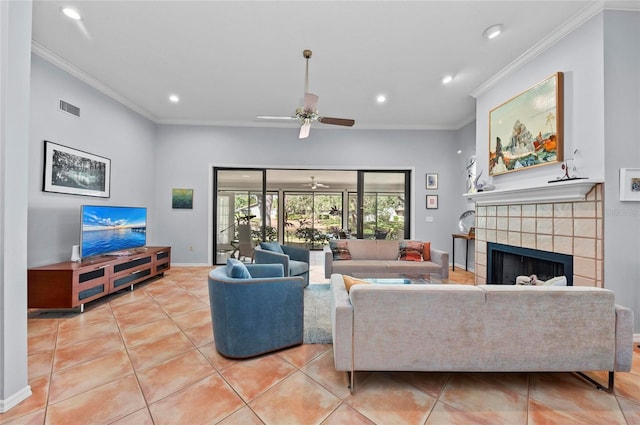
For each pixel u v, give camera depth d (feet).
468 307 5.11
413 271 12.21
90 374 5.73
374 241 14.07
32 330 7.86
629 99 7.08
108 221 11.14
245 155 16.92
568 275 7.88
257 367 6.04
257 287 6.48
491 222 11.14
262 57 9.68
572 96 7.80
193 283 12.96
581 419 4.53
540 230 8.81
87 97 11.42
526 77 9.46
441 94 12.57
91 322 8.45
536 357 5.12
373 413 4.65
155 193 16.38
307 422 4.43
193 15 7.61
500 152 10.43
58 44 9.04
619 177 7.06
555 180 7.82
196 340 7.32
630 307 7.08
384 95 12.73
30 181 9.18
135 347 6.91
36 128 9.34
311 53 9.37
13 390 4.76
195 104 14.08
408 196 17.71
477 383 5.50
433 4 7.13
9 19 4.69
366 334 5.16
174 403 4.86
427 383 5.50
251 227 17.35
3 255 4.65
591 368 5.12
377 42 8.74
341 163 17.25
